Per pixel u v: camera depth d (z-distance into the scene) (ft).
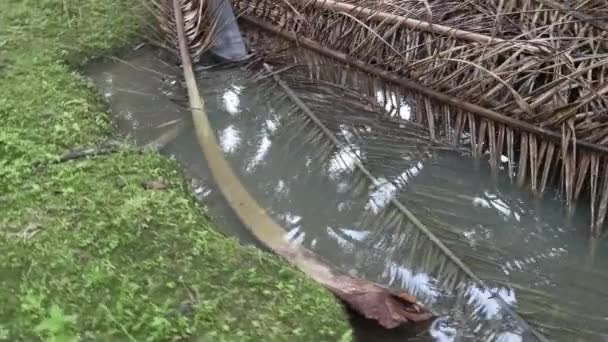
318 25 12.68
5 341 7.32
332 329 7.93
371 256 9.37
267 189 10.44
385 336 8.25
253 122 11.64
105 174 9.80
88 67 12.35
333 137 11.25
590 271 9.21
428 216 9.95
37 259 8.27
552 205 10.05
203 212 9.66
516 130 10.50
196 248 8.73
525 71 10.59
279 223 9.87
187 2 12.98
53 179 9.54
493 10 11.96
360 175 10.62
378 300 8.32
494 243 9.57
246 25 13.37
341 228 9.81
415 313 8.37
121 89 12.00
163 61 12.66
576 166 9.95
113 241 8.63
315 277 8.71
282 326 7.88
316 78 12.44
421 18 11.98
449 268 9.18
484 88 10.71
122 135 11.03
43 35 12.60
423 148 11.07
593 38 10.52
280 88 12.26
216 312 7.93
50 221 8.84
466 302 8.71
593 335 8.32
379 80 11.95
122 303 7.83
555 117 9.93
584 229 9.72
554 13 11.37
